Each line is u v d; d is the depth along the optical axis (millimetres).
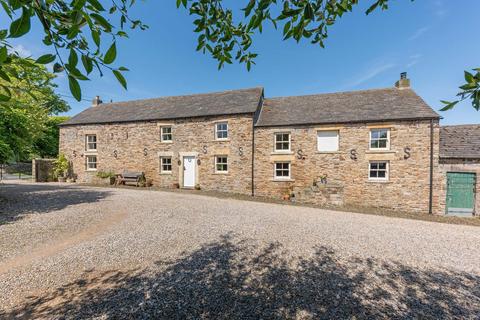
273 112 13922
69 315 2678
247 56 2570
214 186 13492
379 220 7723
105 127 15648
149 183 14547
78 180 16141
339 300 3049
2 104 1378
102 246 4688
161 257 4234
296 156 12164
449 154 10188
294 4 1919
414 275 3787
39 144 23203
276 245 4926
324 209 9508
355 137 11266
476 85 1340
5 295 3043
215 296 3078
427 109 10680
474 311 2881
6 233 5289
